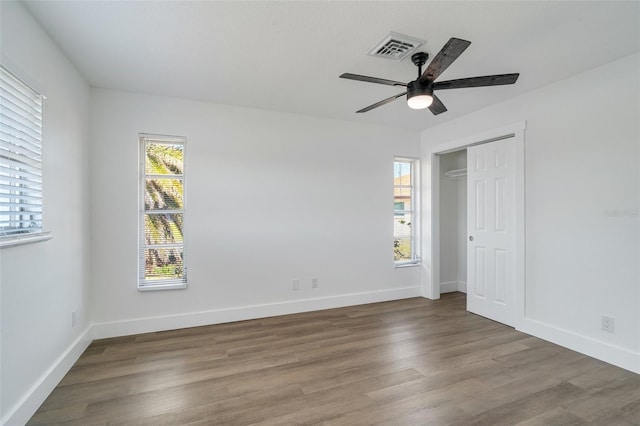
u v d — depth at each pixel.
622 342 2.51
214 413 1.93
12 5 1.71
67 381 2.29
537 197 3.13
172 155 3.43
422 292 4.73
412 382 2.28
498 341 3.03
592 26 2.08
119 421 1.85
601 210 2.64
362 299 4.33
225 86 3.09
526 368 2.50
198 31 2.15
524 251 3.26
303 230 3.98
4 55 1.60
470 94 3.26
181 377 2.35
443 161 5.00
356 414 1.92
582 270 2.77
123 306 3.18
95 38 2.21
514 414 1.93
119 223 3.17
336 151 4.18
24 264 1.83
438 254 4.62
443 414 1.92
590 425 1.84
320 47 2.36
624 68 2.50
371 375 2.38
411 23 2.06
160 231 3.37
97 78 2.89
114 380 2.30
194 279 3.44
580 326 2.79
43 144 2.06
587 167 2.74
